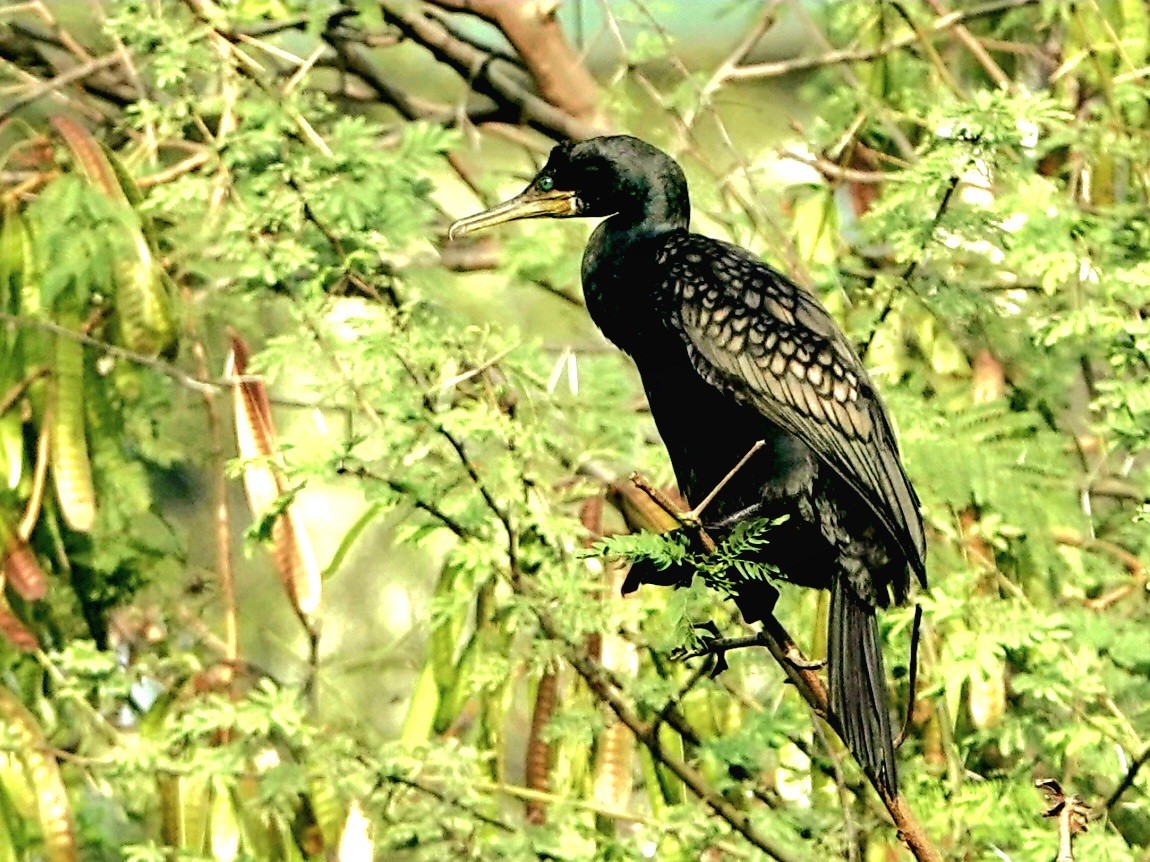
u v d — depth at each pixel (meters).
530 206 9.98
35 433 10.74
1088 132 11.58
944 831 10.05
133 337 10.55
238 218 9.84
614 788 10.50
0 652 10.40
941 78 12.85
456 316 10.71
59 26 12.77
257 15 12.45
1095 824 9.39
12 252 10.80
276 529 10.50
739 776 10.34
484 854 9.73
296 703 9.98
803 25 13.78
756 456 9.31
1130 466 11.45
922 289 10.45
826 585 9.29
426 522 9.70
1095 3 12.28
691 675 10.41
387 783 9.84
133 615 11.22
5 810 10.35
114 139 13.06
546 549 10.13
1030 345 11.30
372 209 10.15
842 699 8.60
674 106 12.20
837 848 9.80
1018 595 10.03
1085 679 9.52
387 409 9.20
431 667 10.63
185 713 10.30
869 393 9.36
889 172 12.85
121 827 11.79
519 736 12.23
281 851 10.48
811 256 11.97
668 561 7.89
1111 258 10.69
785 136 13.52
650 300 9.63
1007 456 10.25
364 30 13.92
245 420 10.41
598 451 10.70
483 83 13.95
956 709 10.19
